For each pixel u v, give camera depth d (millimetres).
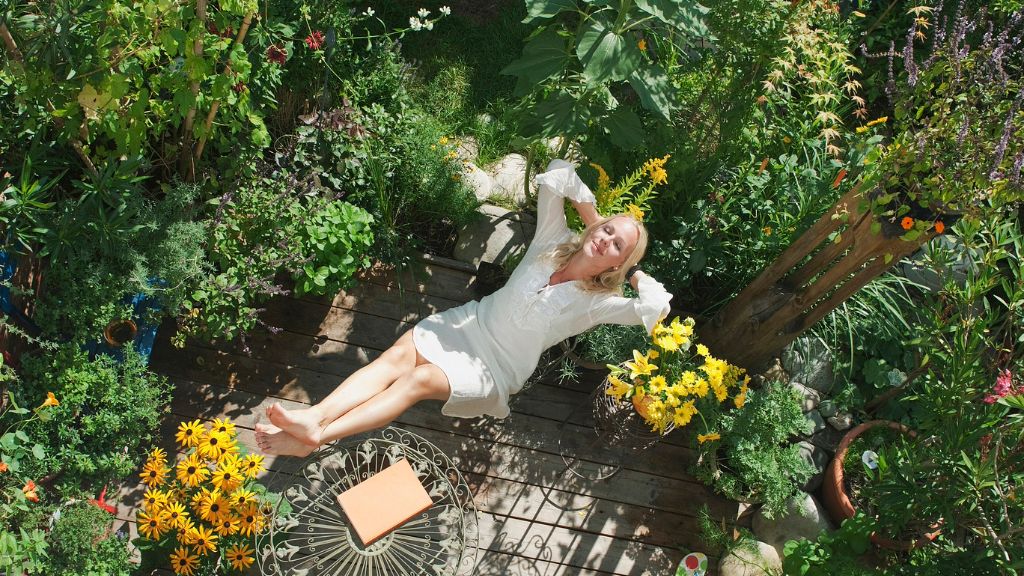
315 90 4184
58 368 3137
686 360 3818
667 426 3486
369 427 3025
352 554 3205
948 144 2732
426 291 4215
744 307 3834
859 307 4195
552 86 4094
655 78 3680
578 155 4469
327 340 4008
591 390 4102
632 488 3896
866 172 3068
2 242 3057
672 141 4109
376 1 4832
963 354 3383
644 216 4215
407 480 3025
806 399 4137
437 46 4887
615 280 3193
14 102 3104
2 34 2807
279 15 3963
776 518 3797
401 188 4238
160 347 3809
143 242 3303
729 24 3967
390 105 4352
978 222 2875
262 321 3896
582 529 3768
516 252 4344
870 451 3854
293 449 2990
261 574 3209
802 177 4117
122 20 2826
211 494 3061
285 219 3684
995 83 2725
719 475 3768
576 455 3932
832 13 4402
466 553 3613
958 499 3133
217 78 3127
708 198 4199
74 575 2900
